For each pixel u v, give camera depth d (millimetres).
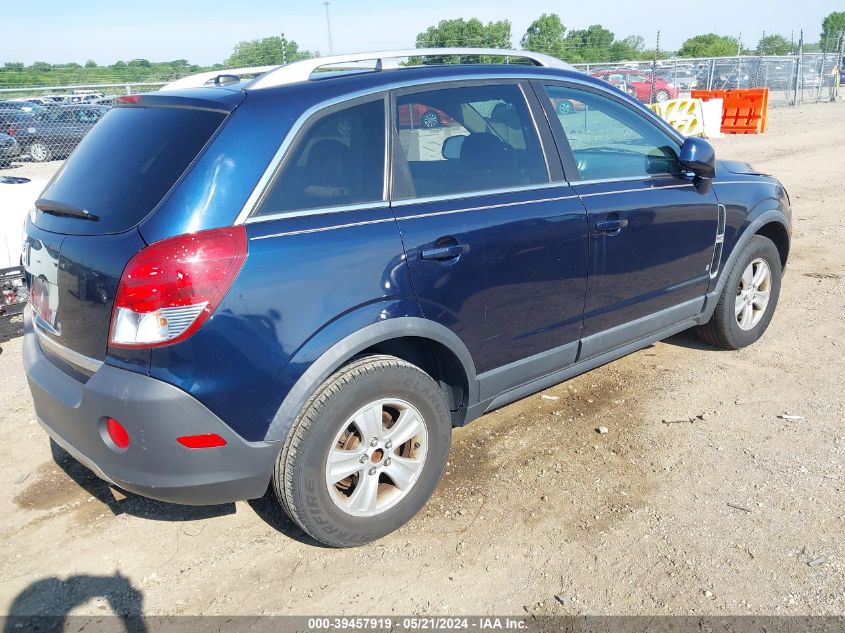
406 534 3186
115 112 3305
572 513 3279
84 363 2758
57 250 2828
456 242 3127
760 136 18531
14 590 2918
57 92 18719
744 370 4707
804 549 2977
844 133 18359
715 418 4094
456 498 3426
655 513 3252
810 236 8211
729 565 2904
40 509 3445
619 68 22812
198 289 2506
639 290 4031
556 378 3836
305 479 2803
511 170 3484
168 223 2553
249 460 2709
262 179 2717
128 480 2664
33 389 3057
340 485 3117
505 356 3471
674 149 4336
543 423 4113
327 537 2957
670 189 4113
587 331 3838
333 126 2943
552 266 3518
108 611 2791
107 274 2580
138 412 2539
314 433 2781
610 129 3984
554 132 3691
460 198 3250
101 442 2697
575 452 3789
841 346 5047
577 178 3730
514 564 2969
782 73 27859
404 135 3148
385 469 3070
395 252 2941
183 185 2607
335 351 2779
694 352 5035
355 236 2859
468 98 3393
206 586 2912
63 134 15180
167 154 2756
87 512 3420
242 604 2807
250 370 2623
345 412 2846
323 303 2752
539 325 3562
